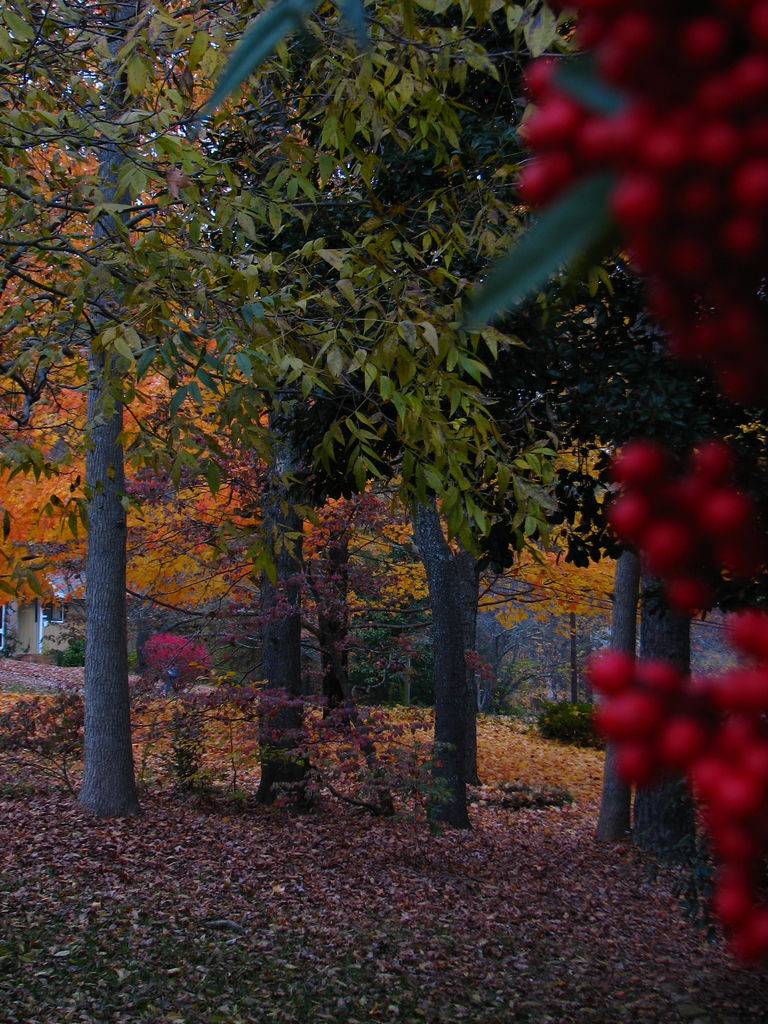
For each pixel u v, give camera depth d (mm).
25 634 27328
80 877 7469
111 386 4312
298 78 6566
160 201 4598
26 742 10211
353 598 12773
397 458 6809
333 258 4309
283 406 4922
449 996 6188
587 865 10242
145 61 4562
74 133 4871
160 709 11250
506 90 6129
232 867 8281
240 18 4574
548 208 473
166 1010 5434
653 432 5262
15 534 9039
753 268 452
